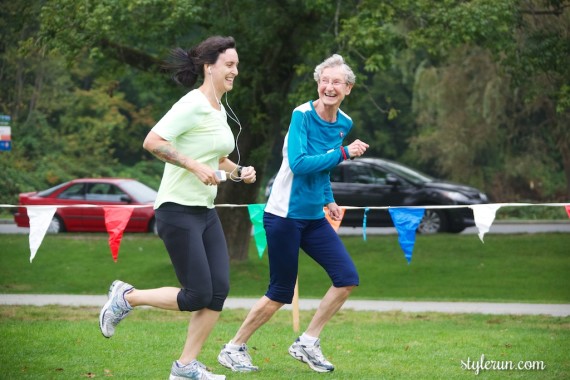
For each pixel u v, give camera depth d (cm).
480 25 1789
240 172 778
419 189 2683
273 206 798
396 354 927
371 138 5597
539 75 2209
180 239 708
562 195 4722
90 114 5372
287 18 1917
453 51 3491
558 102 1981
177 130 697
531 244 2412
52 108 5100
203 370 729
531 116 4197
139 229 2781
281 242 794
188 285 709
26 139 4959
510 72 2094
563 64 2003
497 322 1273
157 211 717
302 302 1549
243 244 2141
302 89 1800
